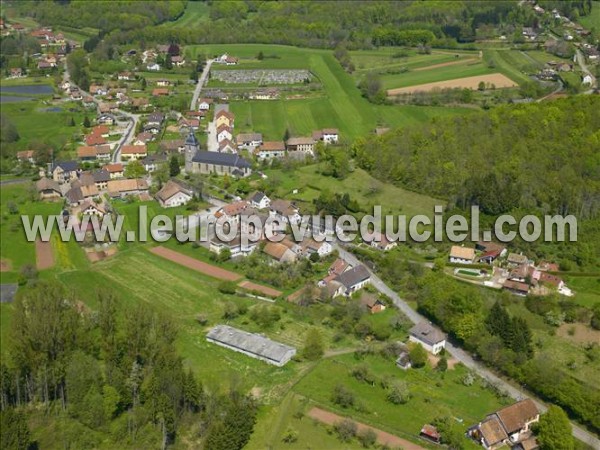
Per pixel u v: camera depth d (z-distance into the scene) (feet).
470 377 601.62
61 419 559.79
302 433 538.06
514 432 533.55
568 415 567.18
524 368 599.98
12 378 570.46
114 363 595.47
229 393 574.97
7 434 504.43
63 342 612.29
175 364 583.58
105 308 650.43
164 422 536.42
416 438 530.27
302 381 600.39
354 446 523.70
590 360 626.23
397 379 596.70
